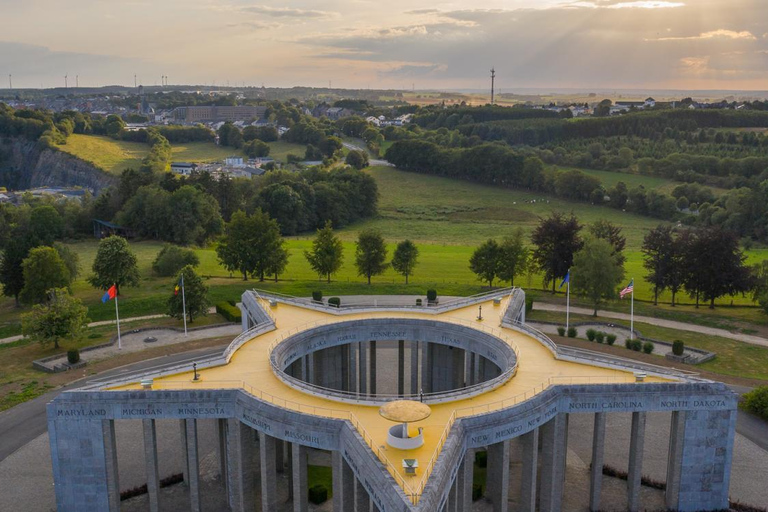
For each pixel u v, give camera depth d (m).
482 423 57.97
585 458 76.69
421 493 46.22
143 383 64.56
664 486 70.25
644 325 125.00
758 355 108.50
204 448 79.31
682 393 64.25
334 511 58.59
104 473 63.88
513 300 95.44
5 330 122.88
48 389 93.31
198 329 120.56
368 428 57.62
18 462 74.50
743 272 131.38
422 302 123.38
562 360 72.88
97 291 146.62
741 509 65.94
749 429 82.19
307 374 80.88
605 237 151.88
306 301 93.38
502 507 61.34
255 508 67.25
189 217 199.12
